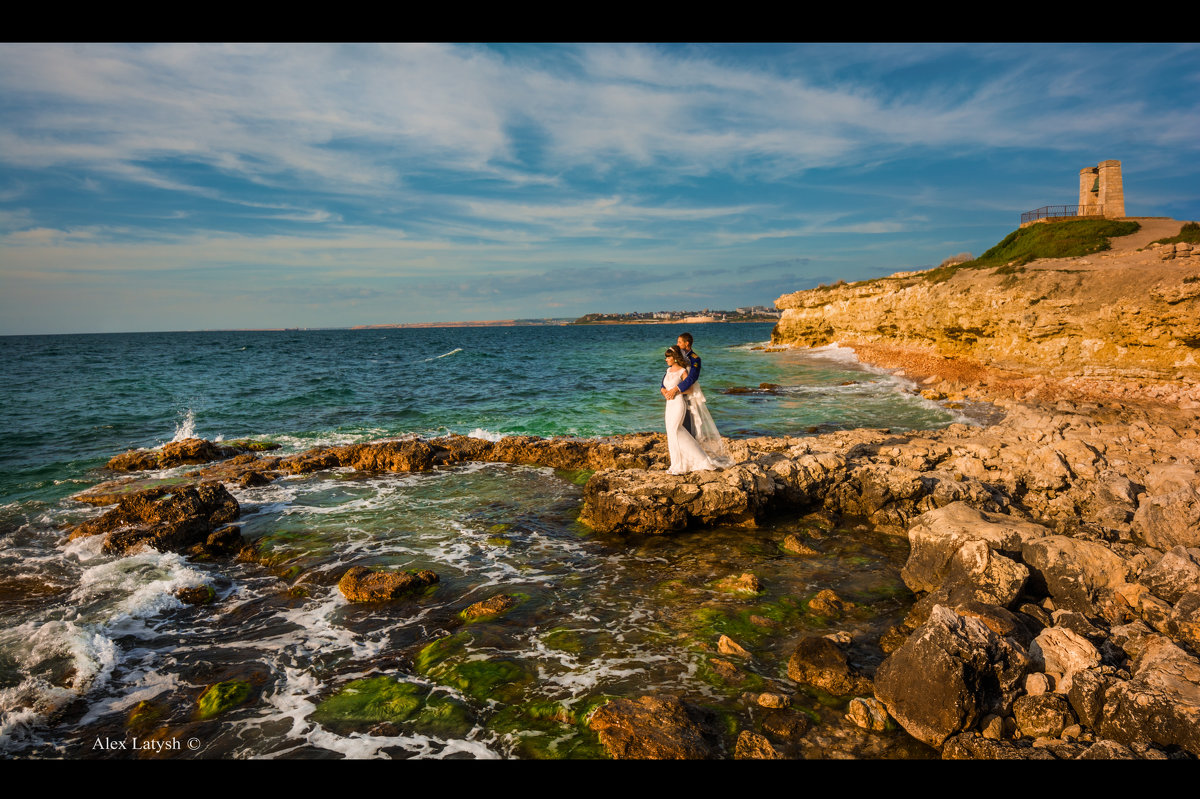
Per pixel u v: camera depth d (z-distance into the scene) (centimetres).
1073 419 1512
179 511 985
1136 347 2389
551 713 518
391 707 530
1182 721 439
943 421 1989
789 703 530
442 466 1434
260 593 783
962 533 735
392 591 752
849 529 1002
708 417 1102
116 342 11844
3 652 620
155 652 634
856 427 1900
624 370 3956
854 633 651
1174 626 586
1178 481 954
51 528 1017
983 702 495
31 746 487
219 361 5091
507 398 2630
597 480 1038
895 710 504
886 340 4144
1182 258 2723
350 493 1219
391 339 12412
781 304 5581
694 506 988
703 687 555
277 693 557
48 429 1948
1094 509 996
